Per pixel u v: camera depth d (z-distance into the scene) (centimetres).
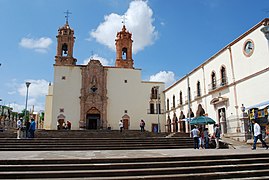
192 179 756
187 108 3441
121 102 3941
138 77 4088
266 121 1945
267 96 1992
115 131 2711
